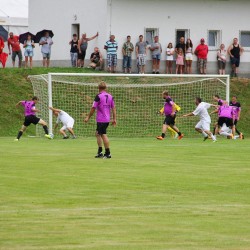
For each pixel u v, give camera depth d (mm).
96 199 40562
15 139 82250
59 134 90750
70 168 53250
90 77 100625
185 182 46750
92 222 34844
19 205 38719
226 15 122688
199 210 37750
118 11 116938
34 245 30672
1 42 110438
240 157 62031
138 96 99875
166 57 118250
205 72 118938
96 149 68875
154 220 35344
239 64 121812
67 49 122938
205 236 32312
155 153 65250
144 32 118562
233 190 43812
